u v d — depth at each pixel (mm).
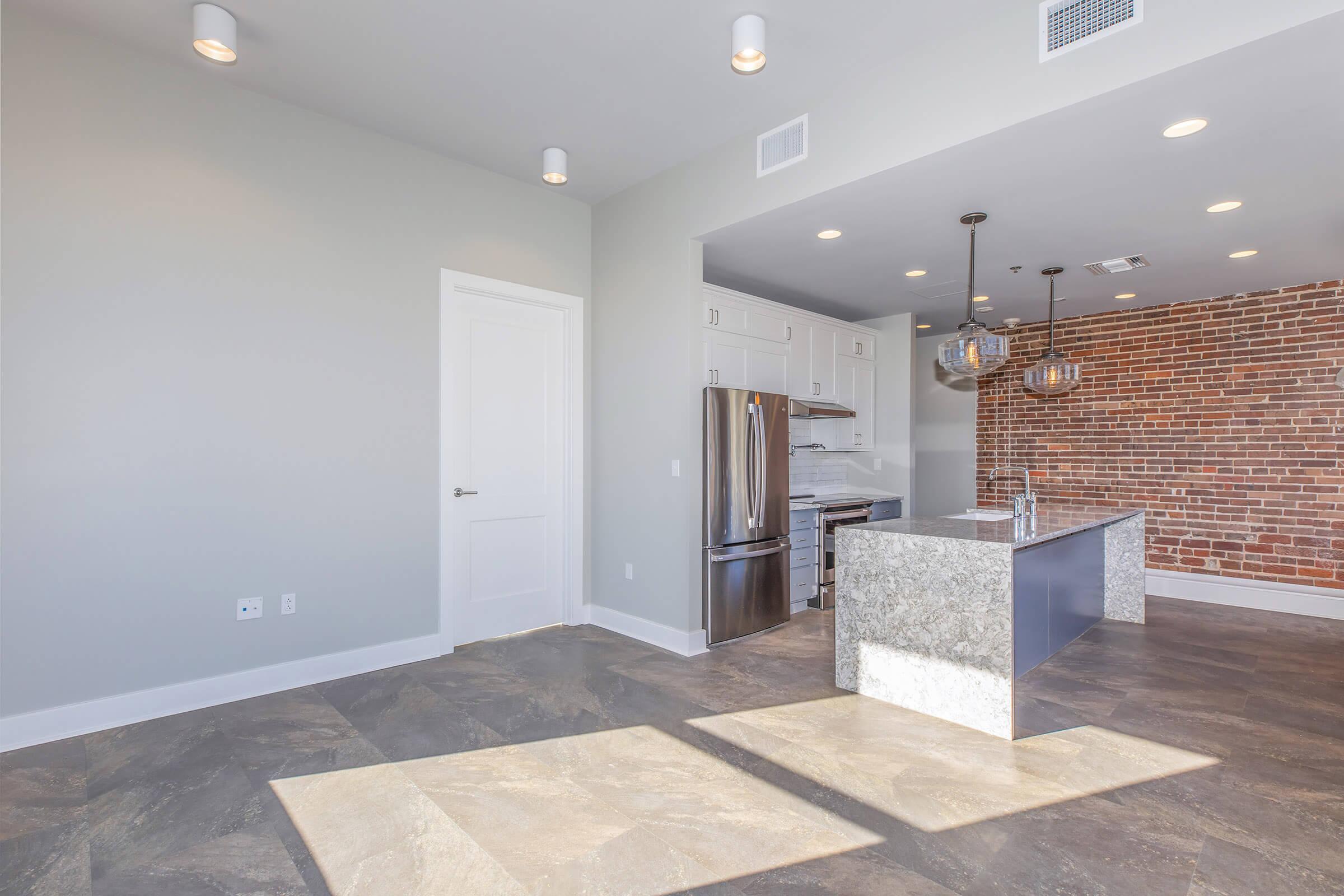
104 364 2629
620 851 1874
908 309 5777
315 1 2354
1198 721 2803
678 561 3795
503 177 3926
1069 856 1854
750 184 3379
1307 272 4445
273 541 3053
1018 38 2396
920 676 2898
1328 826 2008
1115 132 2469
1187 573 5250
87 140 2594
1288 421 4832
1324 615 4590
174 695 2797
